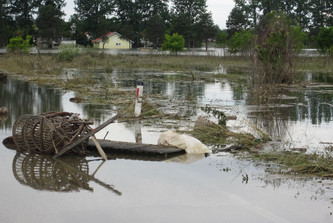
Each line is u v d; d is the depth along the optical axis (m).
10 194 5.45
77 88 17.75
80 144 7.41
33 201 5.21
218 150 7.80
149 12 101.06
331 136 8.99
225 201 5.28
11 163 6.83
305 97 15.74
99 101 13.92
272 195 5.48
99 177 6.18
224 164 6.88
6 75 22.53
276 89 16.48
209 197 5.41
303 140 8.59
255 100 14.72
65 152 7.29
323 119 11.08
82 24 89.69
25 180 6.01
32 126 7.28
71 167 6.66
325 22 89.19
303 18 89.25
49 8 77.00
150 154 7.40
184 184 5.88
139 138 8.67
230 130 9.45
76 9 91.38
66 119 7.45
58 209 4.97
